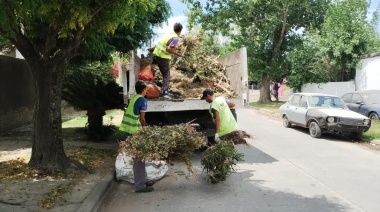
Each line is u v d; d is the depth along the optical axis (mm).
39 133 7336
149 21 12148
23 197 5875
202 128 9320
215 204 5879
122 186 7008
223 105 7777
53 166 7270
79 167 7586
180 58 11180
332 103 13867
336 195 6355
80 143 10789
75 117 18828
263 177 7543
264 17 29578
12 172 7203
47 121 7312
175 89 9922
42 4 5812
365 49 23203
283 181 7250
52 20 6352
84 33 7066
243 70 9328
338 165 8648
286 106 15773
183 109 8656
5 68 13258
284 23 29172
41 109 7320
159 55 9031
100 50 10383
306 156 9703
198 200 6098
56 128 7406
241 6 28422
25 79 15305
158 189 6762
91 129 11445
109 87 11445
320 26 29859
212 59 11648
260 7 29281
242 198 6180
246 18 29203
